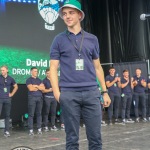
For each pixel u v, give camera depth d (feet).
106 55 40.55
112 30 40.81
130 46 39.04
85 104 7.27
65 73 7.30
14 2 30.78
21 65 30.73
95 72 7.54
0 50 29.71
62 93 7.23
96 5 41.06
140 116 34.94
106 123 30.50
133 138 21.94
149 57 38.19
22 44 30.94
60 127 28.60
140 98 31.53
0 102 24.08
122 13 39.91
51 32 32.76
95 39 7.57
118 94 30.14
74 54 7.27
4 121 26.37
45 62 32.17
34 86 25.32
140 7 38.11
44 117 26.86
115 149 18.22
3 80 24.35
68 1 7.33
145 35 38.19
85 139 21.67
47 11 32.58
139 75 31.58
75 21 7.36
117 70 34.60
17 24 30.83
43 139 22.52
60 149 18.78
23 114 30.76
